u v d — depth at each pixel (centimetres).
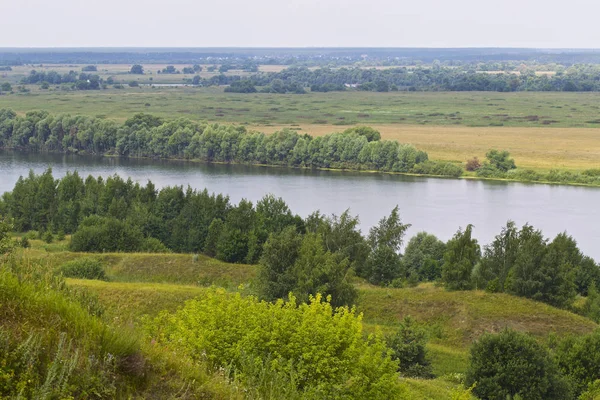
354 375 1697
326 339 1700
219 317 1659
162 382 1088
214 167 14512
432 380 3247
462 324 4694
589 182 13038
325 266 4075
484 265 5506
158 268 5806
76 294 1262
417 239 6969
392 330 4503
